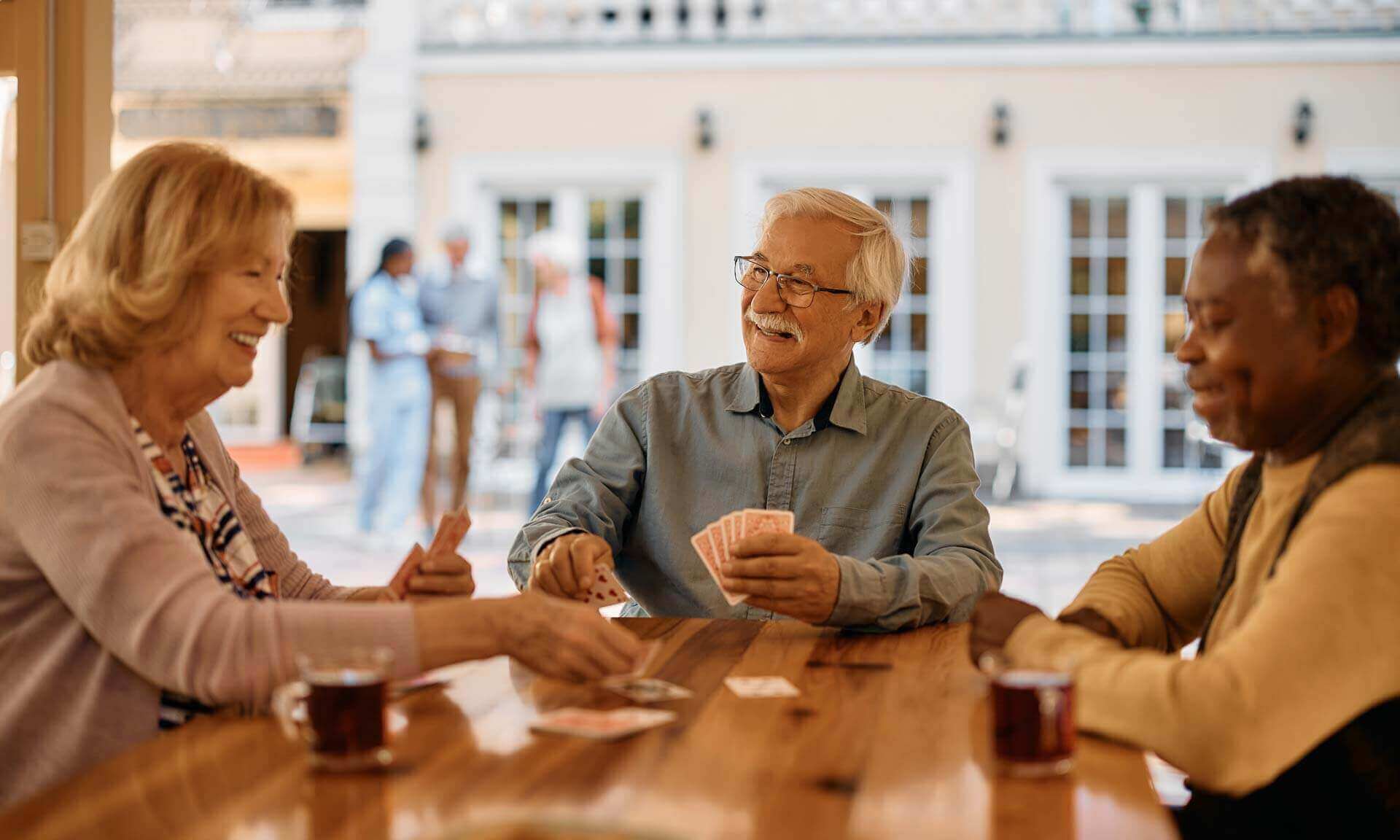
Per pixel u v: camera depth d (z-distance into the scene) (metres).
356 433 10.49
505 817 1.13
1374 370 1.45
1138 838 1.11
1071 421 10.33
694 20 10.59
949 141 10.20
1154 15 10.31
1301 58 9.84
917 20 10.48
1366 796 1.34
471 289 7.93
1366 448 1.38
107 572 1.44
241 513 2.03
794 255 2.29
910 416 2.38
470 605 1.50
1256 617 1.36
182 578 1.45
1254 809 1.46
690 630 1.97
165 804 1.17
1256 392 1.46
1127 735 1.35
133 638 1.43
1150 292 10.21
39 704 1.50
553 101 10.48
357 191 10.56
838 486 2.35
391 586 1.95
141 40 11.47
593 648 1.46
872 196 10.38
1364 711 1.34
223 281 1.64
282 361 15.62
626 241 10.63
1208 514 1.84
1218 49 9.89
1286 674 1.30
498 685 1.60
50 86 2.86
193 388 1.70
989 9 10.41
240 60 11.41
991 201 10.19
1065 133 10.10
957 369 10.25
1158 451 10.25
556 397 8.21
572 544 2.02
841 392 2.37
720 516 2.38
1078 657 1.44
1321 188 1.44
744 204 10.38
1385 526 1.33
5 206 3.03
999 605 1.60
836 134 10.29
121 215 1.60
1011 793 1.21
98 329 1.59
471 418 8.05
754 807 1.17
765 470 2.37
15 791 1.50
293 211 1.73
